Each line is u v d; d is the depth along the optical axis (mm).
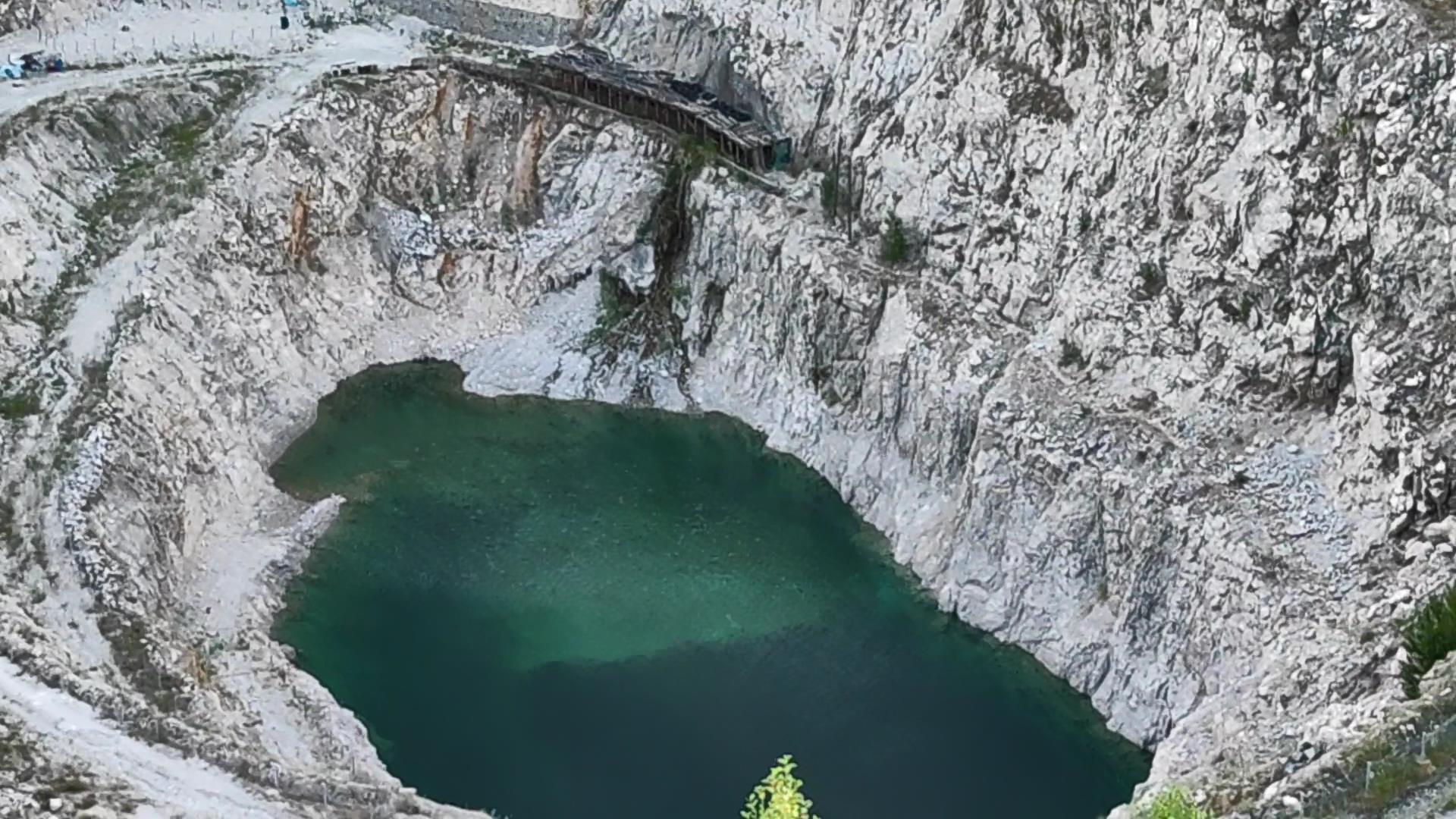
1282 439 53844
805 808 35156
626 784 50562
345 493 66250
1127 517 54219
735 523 64562
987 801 50156
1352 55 53688
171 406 62031
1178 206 58125
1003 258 63375
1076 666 54938
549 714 53906
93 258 66188
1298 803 37000
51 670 45156
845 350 66750
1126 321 58438
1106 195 60469
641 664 56625
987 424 59062
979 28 66125
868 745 52594
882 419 65062
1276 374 54562
